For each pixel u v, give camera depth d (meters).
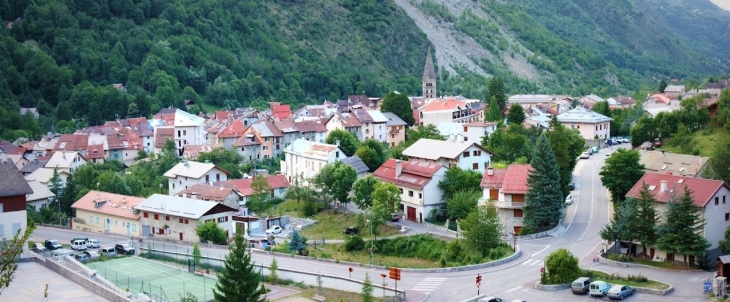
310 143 190.25
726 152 132.00
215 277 111.00
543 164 129.38
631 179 138.25
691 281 99.00
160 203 148.75
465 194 139.25
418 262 124.00
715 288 91.50
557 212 129.00
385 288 98.31
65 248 134.38
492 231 119.38
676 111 194.12
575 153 177.00
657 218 114.56
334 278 104.50
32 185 176.62
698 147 171.12
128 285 104.44
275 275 109.62
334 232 147.38
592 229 128.75
